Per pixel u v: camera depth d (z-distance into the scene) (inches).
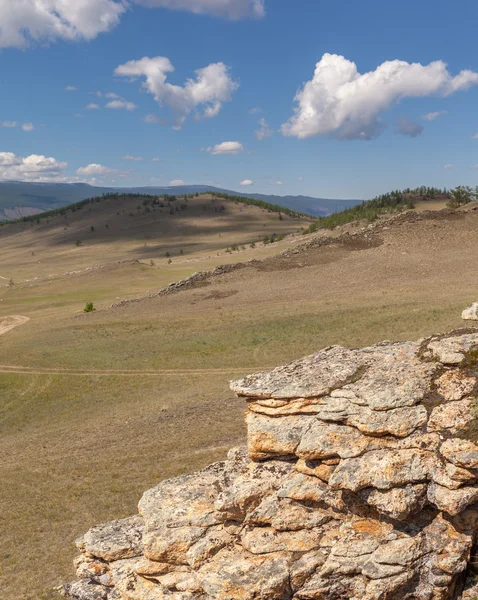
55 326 3585.1
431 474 501.7
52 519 1202.0
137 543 663.1
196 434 1572.3
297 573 514.6
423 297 2901.1
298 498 557.9
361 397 583.2
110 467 1438.2
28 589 944.3
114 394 2256.4
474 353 589.9
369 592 491.8
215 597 526.6
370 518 535.5
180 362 2564.0
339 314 2856.8
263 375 679.7
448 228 4372.5
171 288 4065.0
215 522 590.6
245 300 3499.0
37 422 2068.2
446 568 486.9
